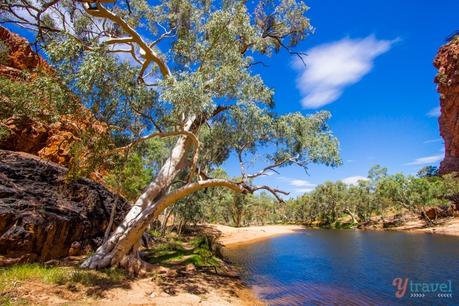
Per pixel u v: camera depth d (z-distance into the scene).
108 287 9.26
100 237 15.73
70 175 12.15
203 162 16.50
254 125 13.54
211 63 13.30
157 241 25.14
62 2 12.55
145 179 20.95
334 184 84.31
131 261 11.80
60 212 13.09
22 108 11.81
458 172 62.22
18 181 12.55
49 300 7.33
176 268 14.30
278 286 14.27
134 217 12.52
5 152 13.53
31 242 11.12
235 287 13.24
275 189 15.25
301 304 11.34
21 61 20.05
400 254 24.41
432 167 80.50
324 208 86.25
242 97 12.54
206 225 56.31
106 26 14.32
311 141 14.55
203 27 14.68
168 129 14.93
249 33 13.59
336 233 54.72
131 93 10.48
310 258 23.98
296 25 17.28
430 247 27.70
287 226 83.44
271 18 17.25
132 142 11.92
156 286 10.66
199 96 9.95
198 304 9.25
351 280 15.58
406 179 55.38
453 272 16.98
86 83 9.17
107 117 10.73
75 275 9.24
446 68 69.31
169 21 15.92
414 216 63.69
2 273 8.64
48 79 9.63
